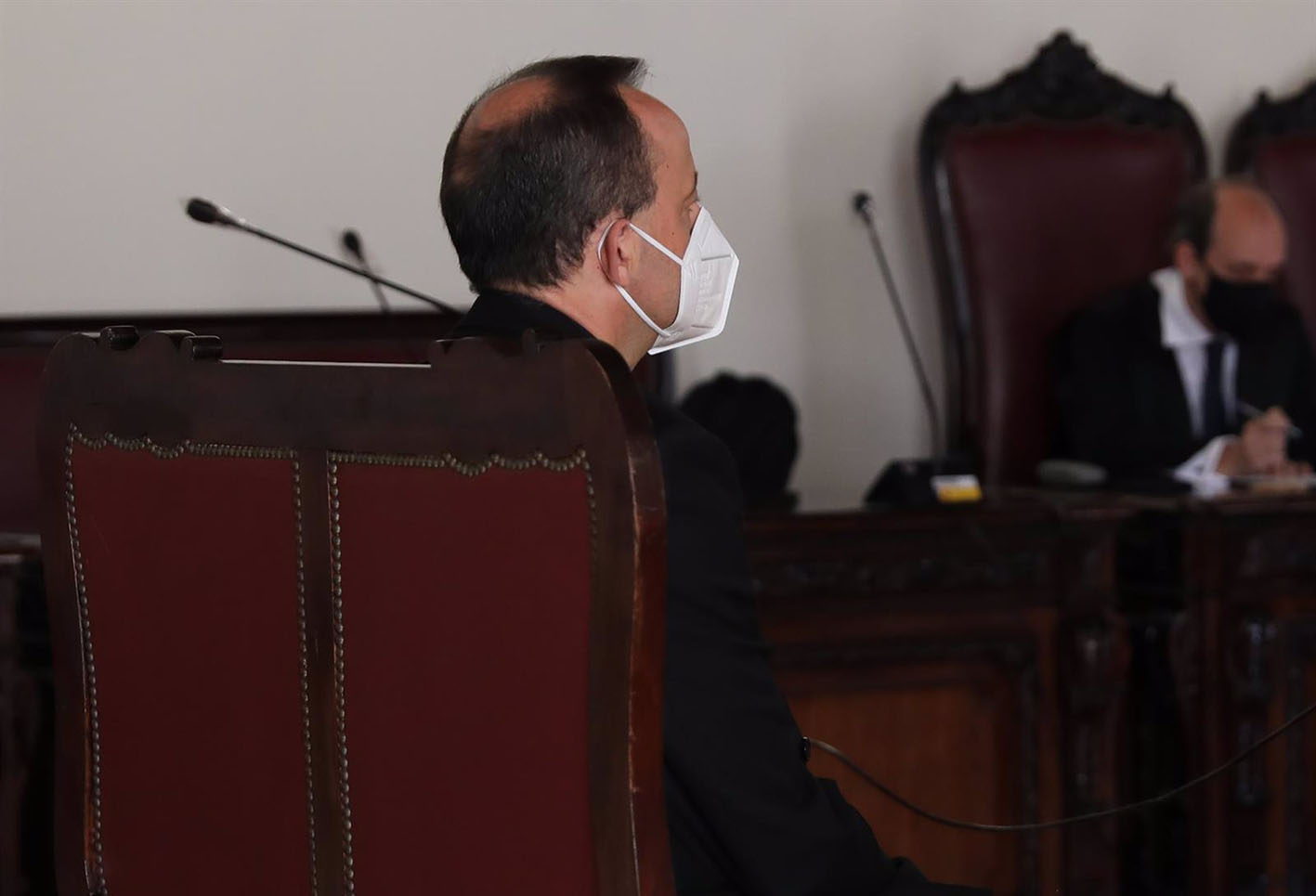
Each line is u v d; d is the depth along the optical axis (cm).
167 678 497
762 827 446
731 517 462
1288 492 1103
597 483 400
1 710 906
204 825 492
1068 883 1055
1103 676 1050
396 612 442
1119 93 1444
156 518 494
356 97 1359
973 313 1395
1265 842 1067
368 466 445
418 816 444
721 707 443
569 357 403
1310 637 1077
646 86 1434
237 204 1336
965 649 1037
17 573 904
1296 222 1507
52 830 914
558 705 414
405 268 1375
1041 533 1050
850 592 1020
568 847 417
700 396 1195
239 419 473
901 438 1526
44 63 1291
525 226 500
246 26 1331
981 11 1520
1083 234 1414
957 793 1045
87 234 1305
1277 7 1602
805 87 1477
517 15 1395
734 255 543
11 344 1240
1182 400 1345
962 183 1395
